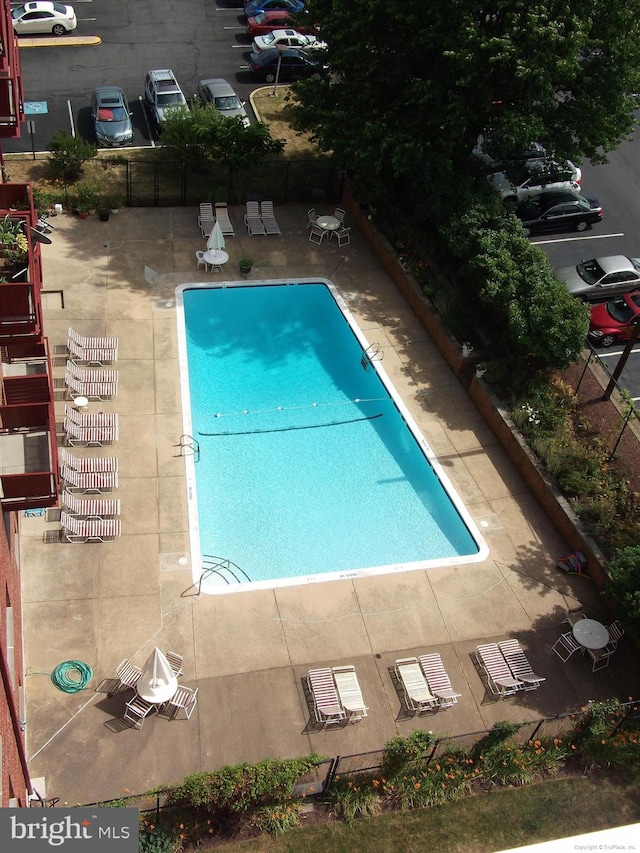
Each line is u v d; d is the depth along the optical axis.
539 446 24.94
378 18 28.36
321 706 18.80
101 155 36.41
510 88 29.02
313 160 37.62
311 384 28.80
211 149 34.31
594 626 20.89
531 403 26.23
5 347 18.64
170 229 33.09
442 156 29.22
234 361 29.09
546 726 19.48
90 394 25.53
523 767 18.23
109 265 30.92
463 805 17.78
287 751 18.38
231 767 16.48
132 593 20.88
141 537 22.22
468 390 28.16
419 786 17.69
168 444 24.86
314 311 31.36
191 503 23.31
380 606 21.55
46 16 43.03
